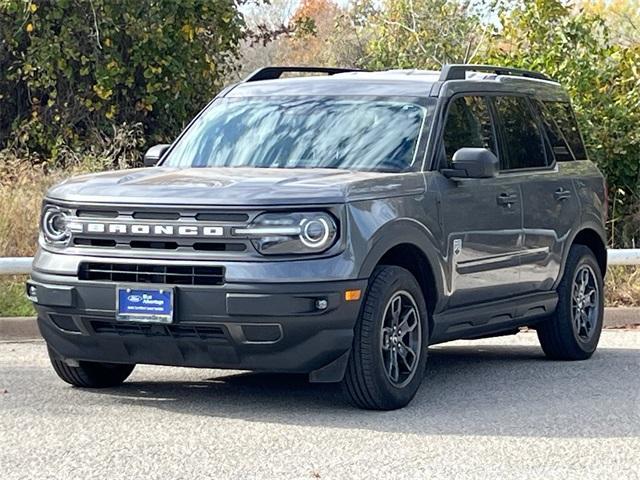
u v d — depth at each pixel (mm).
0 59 20875
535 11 19562
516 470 7129
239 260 8141
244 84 10609
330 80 10305
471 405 9031
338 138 9578
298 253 8164
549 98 11461
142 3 20469
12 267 12570
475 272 9641
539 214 10539
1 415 8461
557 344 11203
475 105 10227
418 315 8930
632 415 8711
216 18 21297
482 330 9977
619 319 14000
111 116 20625
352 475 6965
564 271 11078
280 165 9469
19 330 12234
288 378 10094
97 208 8500
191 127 10289
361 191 8484
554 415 8688
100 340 8602
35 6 20078
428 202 9078
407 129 9539
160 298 8234
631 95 18703
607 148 18406
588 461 7359
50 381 9781
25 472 6977
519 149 10617
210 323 8180
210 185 8461
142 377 10055
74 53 20266
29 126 20656
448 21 25422
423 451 7535
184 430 8039
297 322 8125
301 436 7891
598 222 11594
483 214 9719
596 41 19250
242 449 7535
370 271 8375
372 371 8469
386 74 10422
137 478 6863
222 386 9695
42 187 16281
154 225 8320
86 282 8453
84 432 7961
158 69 20531
